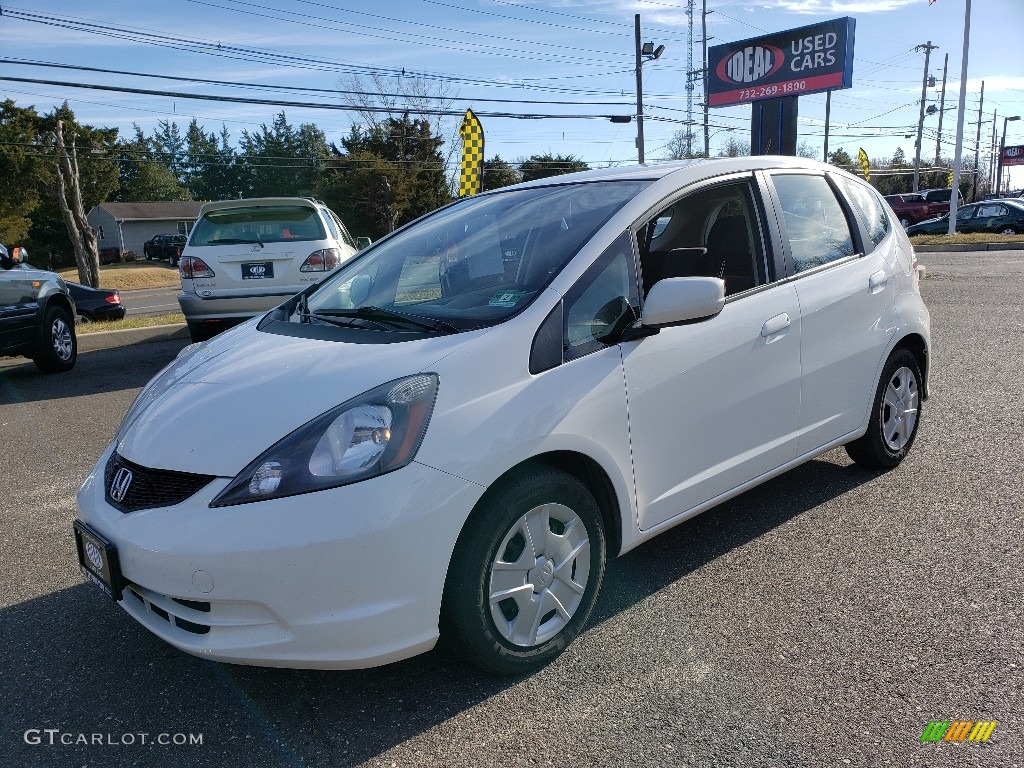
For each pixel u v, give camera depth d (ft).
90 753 8.02
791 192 12.56
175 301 86.89
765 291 11.52
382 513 7.64
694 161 11.84
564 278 9.47
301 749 7.97
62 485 15.94
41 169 159.43
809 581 10.84
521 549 8.77
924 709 8.11
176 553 7.63
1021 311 31.35
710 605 10.35
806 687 8.55
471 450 8.09
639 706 8.38
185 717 8.54
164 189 289.74
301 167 280.10
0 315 24.73
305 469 7.68
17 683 9.25
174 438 8.42
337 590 7.61
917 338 14.42
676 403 10.11
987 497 13.29
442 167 196.13
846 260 13.06
